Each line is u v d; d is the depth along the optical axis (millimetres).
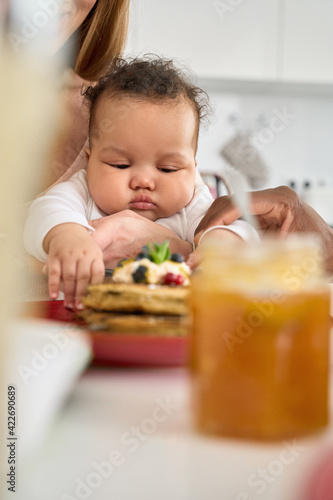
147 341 454
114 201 1217
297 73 3113
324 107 3334
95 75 1397
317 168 3344
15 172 218
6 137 213
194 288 354
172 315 572
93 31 1377
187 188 1240
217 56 3068
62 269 849
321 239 1059
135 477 277
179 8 3016
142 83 1213
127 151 1189
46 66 225
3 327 246
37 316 605
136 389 426
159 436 333
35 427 300
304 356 331
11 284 245
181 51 3043
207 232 1010
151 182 1206
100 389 426
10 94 212
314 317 337
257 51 3088
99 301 595
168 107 1196
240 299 326
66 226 961
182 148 1211
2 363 250
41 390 325
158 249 772
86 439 324
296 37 3100
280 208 1080
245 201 510
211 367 331
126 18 1443
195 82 1644
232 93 3283
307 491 255
